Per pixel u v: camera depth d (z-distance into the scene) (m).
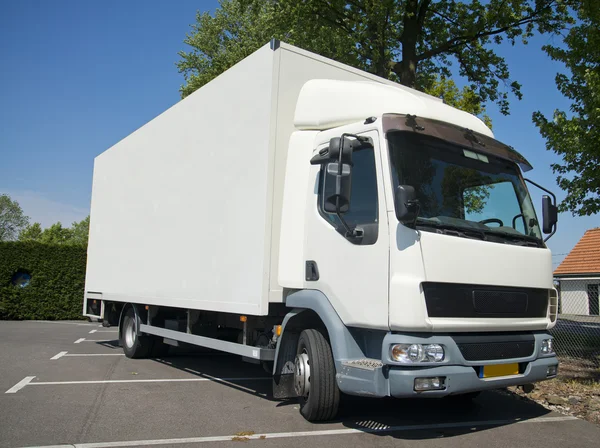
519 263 5.15
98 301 11.34
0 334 14.39
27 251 20.58
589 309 30.41
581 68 10.32
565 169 11.13
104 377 8.01
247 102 6.46
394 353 4.47
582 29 10.50
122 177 10.41
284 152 6.06
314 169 5.64
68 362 9.46
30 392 6.82
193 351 11.27
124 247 10.00
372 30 14.12
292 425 5.43
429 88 16.02
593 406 6.38
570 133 10.25
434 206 4.93
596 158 10.23
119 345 11.59
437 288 4.59
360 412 6.05
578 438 5.14
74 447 4.66
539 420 5.82
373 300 4.71
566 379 7.88
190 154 7.78
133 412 5.89
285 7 14.67
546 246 5.62
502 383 4.84
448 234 4.79
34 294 20.50
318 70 6.48
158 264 8.49
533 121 11.07
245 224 6.22
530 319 5.21
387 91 5.61
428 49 15.81
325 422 5.57
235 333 7.05
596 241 31.45
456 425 5.55
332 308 5.18
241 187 6.39
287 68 6.19
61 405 6.14
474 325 4.71
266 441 4.89
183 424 5.43
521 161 5.89
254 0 16.31
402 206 4.57
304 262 5.57
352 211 5.11
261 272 5.81
